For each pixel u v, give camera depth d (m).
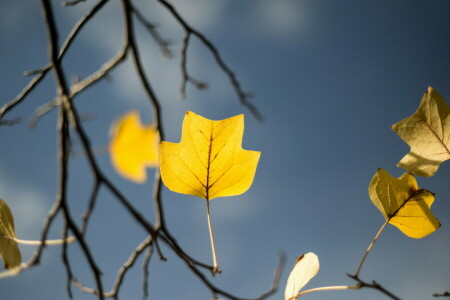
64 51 1.28
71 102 1.09
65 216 1.09
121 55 1.28
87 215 1.09
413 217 1.20
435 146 1.21
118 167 1.02
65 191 1.09
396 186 1.21
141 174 1.02
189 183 1.19
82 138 1.08
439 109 1.21
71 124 1.08
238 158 1.19
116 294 1.22
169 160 1.18
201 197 1.20
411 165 1.21
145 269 1.29
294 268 1.20
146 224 1.08
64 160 1.09
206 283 1.18
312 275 1.18
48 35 1.13
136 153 1.02
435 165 1.20
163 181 1.18
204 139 1.19
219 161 1.19
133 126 1.02
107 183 1.08
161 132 1.26
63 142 1.10
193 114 1.18
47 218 1.08
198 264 1.18
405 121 1.22
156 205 1.21
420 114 1.21
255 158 1.19
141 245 1.22
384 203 1.21
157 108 1.27
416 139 1.21
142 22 1.38
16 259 1.19
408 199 1.21
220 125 1.19
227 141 1.19
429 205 1.20
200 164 1.19
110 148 1.01
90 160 1.08
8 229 1.20
